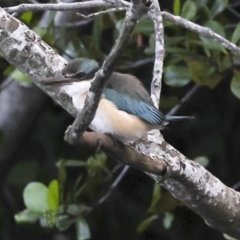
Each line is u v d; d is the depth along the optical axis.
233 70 9.45
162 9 11.54
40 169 13.04
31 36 7.75
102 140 6.29
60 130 13.13
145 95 7.72
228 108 12.43
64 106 7.77
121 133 7.40
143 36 11.06
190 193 7.35
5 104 12.43
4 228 13.47
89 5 7.88
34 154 13.14
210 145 12.59
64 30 10.57
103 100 7.34
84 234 10.00
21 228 13.44
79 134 5.96
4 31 7.64
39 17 11.93
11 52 7.71
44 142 13.12
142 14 4.77
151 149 7.48
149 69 11.48
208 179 7.35
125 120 7.36
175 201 10.09
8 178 12.98
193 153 12.59
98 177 10.62
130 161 6.53
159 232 13.20
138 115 7.49
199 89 12.01
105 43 11.70
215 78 9.60
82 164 10.68
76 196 10.48
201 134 12.61
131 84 7.70
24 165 13.02
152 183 13.20
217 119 12.52
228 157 12.67
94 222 13.20
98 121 7.37
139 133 7.48
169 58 10.27
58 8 7.89
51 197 9.73
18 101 12.41
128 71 11.42
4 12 7.69
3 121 12.32
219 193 7.43
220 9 9.97
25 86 11.90
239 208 7.60
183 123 12.55
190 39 9.66
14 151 12.61
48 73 7.71
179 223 13.19
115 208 13.27
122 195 13.26
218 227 7.73
